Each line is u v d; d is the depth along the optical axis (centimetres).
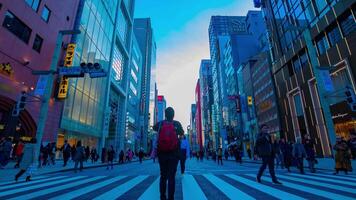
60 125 2481
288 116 3291
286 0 3303
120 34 5169
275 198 433
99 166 1938
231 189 562
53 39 2398
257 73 4741
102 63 3850
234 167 1594
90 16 3294
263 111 4400
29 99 2014
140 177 912
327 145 2484
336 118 2311
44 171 1183
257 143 695
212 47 11469
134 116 7469
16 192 550
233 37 6862
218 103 9369
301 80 2938
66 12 2666
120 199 449
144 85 10231
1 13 1750
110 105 4728
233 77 6619
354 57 2038
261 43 5581
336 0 2256
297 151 1007
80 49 2931
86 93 3228
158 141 363
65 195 501
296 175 899
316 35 2550
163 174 364
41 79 1252
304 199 417
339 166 942
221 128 8588
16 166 1370
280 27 3519
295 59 3133
